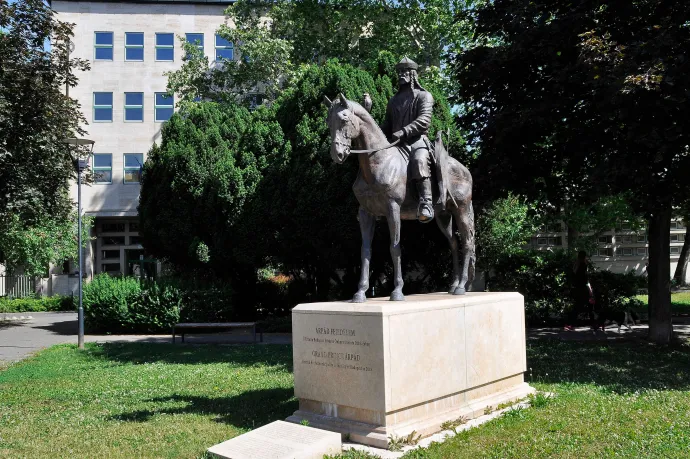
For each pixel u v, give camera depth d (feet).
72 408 25.09
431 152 23.38
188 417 22.99
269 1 85.92
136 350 44.01
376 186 21.86
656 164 34.53
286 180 53.21
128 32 108.27
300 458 16.47
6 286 100.68
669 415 21.72
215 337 52.54
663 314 42.14
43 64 51.03
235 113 59.00
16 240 80.02
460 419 20.89
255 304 65.92
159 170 59.00
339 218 50.93
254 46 78.13
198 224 56.54
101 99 107.76
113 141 107.24
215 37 109.29
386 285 61.00
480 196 43.80
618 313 48.83
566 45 38.19
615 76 31.35
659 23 35.58
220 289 57.67
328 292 62.80
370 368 18.84
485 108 45.93
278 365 35.12
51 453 18.86
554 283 53.06
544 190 45.37
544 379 28.89
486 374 22.94
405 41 87.61
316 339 20.67
